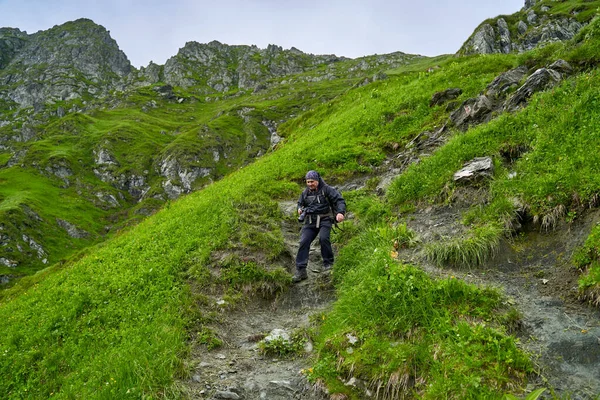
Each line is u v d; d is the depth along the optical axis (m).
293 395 6.39
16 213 104.94
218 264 11.18
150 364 6.92
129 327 8.82
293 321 9.02
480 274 7.89
